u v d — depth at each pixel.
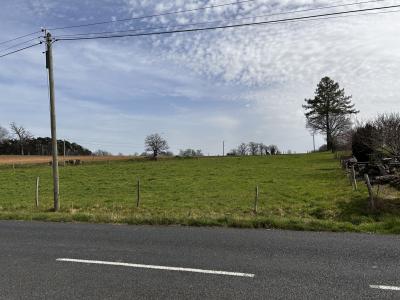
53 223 14.82
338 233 11.90
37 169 52.69
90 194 27.78
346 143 53.19
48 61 19.86
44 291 6.99
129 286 7.16
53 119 19.72
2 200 25.97
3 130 116.75
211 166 50.50
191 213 17.53
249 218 14.12
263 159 61.44
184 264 8.45
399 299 6.42
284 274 7.69
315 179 32.03
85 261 8.85
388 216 14.74
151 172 44.03
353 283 7.14
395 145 27.27
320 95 80.81
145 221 14.44
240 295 6.64
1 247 10.45
